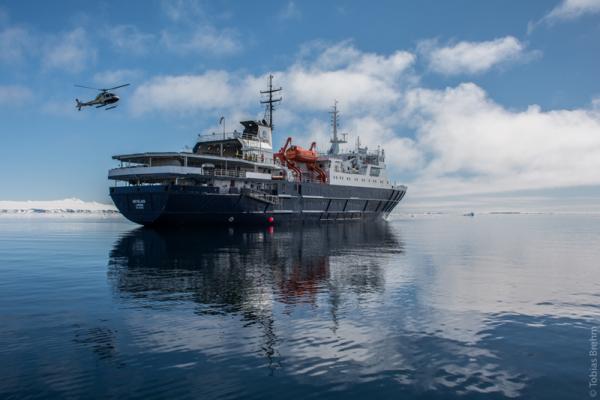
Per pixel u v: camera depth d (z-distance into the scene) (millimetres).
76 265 26156
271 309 15422
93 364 10406
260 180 61500
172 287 19250
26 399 8688
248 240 42906
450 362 10695
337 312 15039
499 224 127000
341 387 9328
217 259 28734
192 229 57656
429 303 16406
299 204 67250
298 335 12547
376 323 13750
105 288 19016
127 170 55844
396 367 10367
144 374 9883
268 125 72125
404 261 28594
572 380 9773
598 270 25109
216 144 63500
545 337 12555
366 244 40812
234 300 16766
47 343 11797
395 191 89375
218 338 12266
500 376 9938
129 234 51750
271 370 10141
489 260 29828
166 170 53094
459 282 20781
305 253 32438
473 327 13422
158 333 12680
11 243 42500
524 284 20359
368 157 88125
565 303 16516
